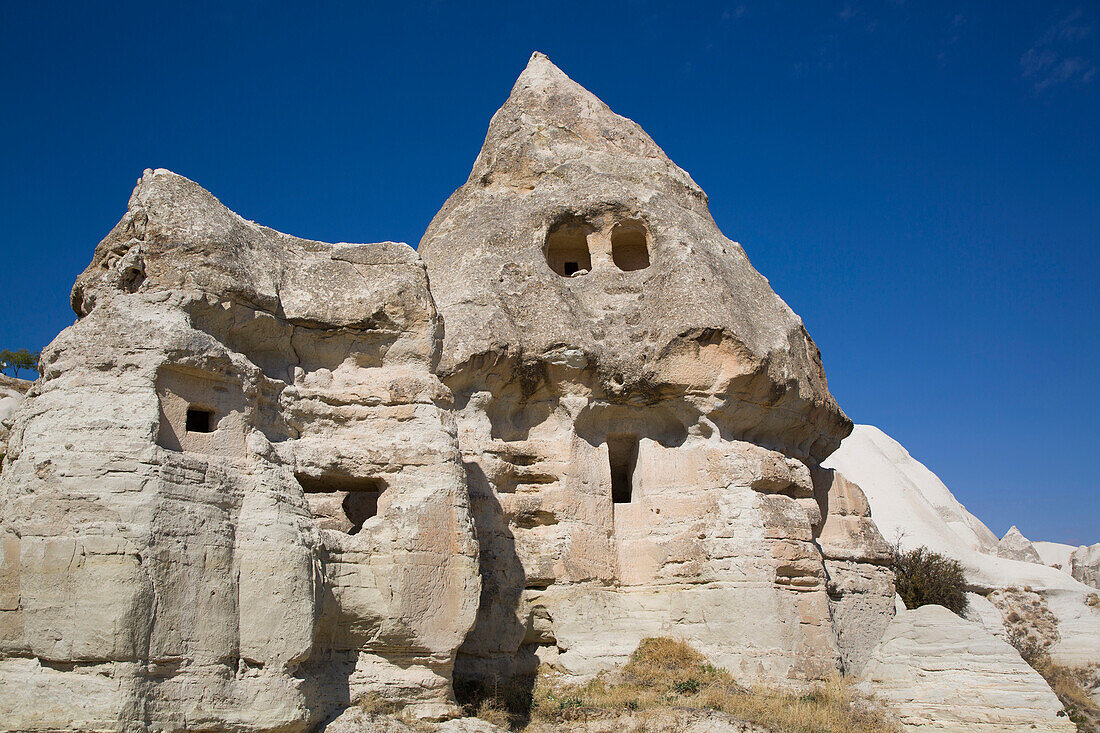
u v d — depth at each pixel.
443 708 15.96
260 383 15.68
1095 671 28.55
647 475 23.06
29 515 12.86
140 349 13.98
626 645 21.41
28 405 14.05
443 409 17.70
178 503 13.42
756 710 18.22
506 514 21.64
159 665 12.74
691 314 22.58
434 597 16.06
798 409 24.17
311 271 17.31
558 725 17.70
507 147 27.23
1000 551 49.09
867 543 26.23
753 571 21.31
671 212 25.33
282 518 14.52
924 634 20.09
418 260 18.09
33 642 12.50
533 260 24.00
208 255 15.49
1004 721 18.42
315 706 14.45
